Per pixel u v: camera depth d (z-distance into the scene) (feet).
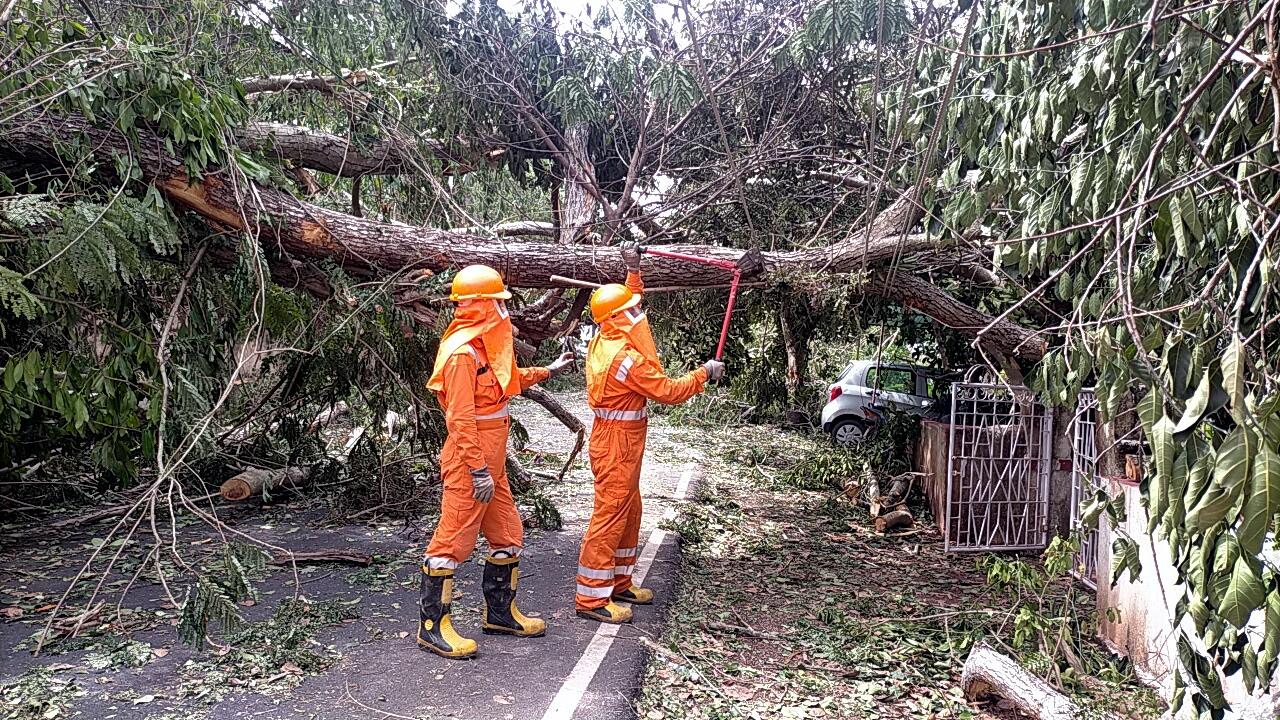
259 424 26.84
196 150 15.56
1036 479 24.94
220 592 13.12
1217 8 8.34
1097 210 9.31
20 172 15.25
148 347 15.69
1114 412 7.85
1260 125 8.37
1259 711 11.25
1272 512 5.29
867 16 16.80
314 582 18.40
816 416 49.70
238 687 12.97
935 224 16.22
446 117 21.40
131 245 14.03
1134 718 13.19
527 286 19.04
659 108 22.76
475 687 13.29
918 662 15.74
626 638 15.67
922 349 32.78
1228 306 7.83
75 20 15.64
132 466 17.19
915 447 31.65
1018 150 10.83
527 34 21.67
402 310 19.80
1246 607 6.33
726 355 31.32
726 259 19.44
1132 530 15.58
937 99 13.64
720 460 38.73
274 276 18.63
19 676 13.00
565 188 24.32
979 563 20.85
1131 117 9.13
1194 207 7.34
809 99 22.13
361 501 24.59
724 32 21.21
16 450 21.44
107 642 14.44
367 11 21.17
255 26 20.29
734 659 15.56
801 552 24.03
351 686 13.19
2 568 18.56
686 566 21.68
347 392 24.20
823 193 23.79
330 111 22.79
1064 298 11.13
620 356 15.94
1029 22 11.19
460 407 13.96
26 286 14.52
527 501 26.20
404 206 23.38
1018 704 13.21
